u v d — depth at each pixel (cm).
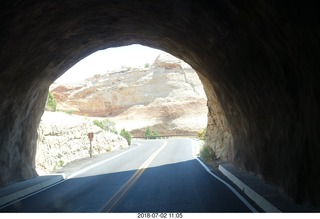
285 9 783
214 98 2348
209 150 2473
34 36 1315
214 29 1279
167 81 10744
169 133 9194
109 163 2347
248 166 1501
